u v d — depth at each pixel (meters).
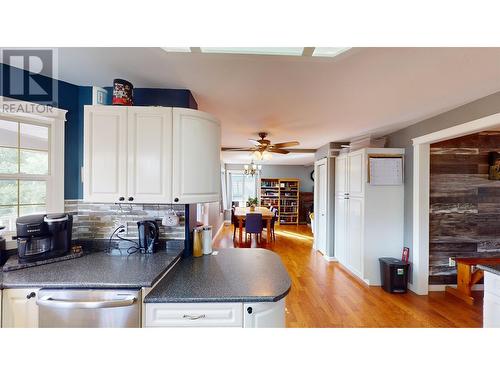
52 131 1.92
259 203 8.81
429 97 2.27
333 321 2.47
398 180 3.37
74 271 1.49
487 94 2.19
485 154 3.26
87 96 2.07
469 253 3.25
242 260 1.92
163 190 1.71
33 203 1.88
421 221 3.13
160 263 1.65
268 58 1.59
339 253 4.32
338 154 4.52
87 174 1.69
